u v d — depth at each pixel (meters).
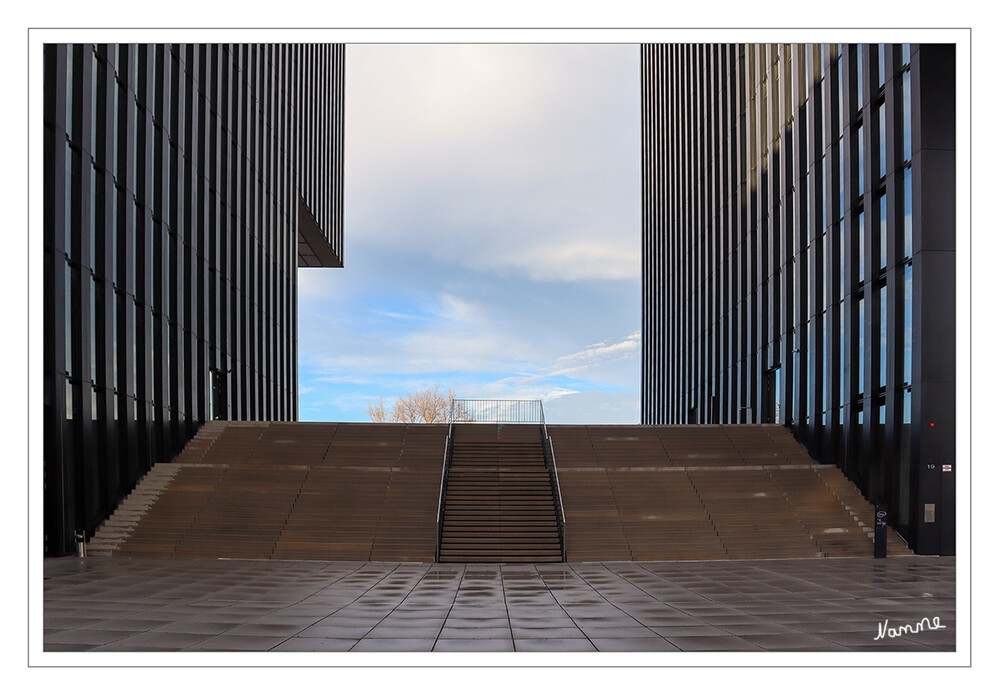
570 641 11.24
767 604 14.38
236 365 38.97
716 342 46.31
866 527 23.95
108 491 23.97
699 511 24.75
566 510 24.62
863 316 26.52
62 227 21.45
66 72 21.69
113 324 24.73
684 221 56.38
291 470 26.92
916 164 22.66
